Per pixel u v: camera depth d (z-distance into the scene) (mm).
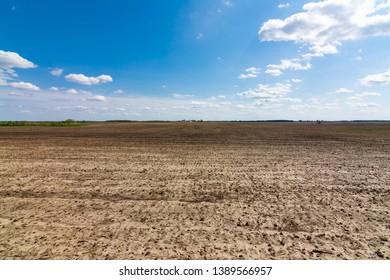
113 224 5238
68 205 6297
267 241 4598
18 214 5715
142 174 9664
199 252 4230
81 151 15961
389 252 4281
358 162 12289
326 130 47031
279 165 11516
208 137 28312
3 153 14859
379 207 6266
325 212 5945
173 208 6168
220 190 7645
